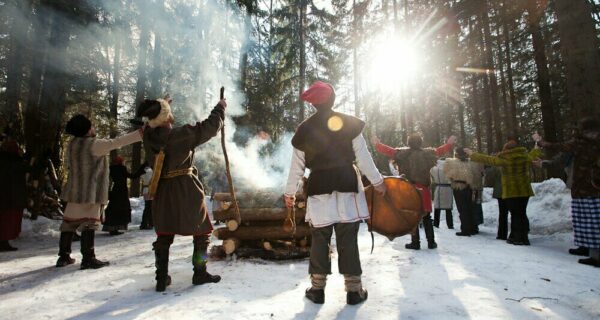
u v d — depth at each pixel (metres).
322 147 2.74
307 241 4.64
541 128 22.11
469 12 8.99
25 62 10.43
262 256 4.32
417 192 3.19
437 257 4.55
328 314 2.49
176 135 3.11
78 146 4.04
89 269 4.05
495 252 4.95
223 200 4.45
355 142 2.76
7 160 5.79
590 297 2.95
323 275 2.74
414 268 3.90
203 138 3.22
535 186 8.82
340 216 2.67
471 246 5.51
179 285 3.26
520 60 16.38
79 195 4.03
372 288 3.13
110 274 3.77
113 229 7.70
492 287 3.16
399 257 4.54
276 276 3.54
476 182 7.74
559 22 6.49
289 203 2.97
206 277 3.28
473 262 4.22
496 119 19.72
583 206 4.44
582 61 6.17
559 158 5.66
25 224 7.65
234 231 4.40
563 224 6.99
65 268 4.14
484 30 10.52
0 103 10.86
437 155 5.36
